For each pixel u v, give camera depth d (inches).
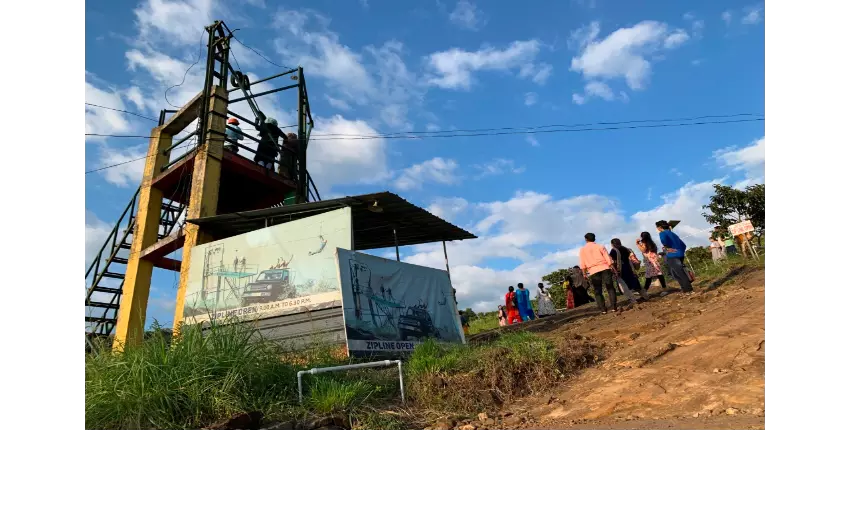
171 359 196.7
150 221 599.5
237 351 221.6
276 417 195.0
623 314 399.9
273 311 416.8
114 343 214.4
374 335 366.3
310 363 282.4
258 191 631.2
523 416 209.8
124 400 170.6
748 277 425.4
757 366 204.4
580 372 264.4
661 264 537.0
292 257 427.8
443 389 247.1
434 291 448.1
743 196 730.8
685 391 196.9
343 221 412.8
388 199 424.2
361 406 222.8
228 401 190.7
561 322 455.2
